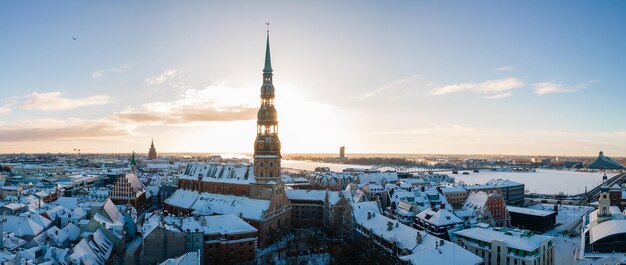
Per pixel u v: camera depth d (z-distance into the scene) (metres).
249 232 172.75
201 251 161.25
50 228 180.25
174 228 162.00
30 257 135.38
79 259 134.88
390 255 150.88
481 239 154.25
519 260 142.38
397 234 165.00
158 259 155.62
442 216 183.88
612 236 190.75
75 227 187.00
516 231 156.00
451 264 131.12
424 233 154.50
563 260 184.12
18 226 171.00
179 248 157.50
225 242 167.25
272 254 190.50
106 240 166.00
